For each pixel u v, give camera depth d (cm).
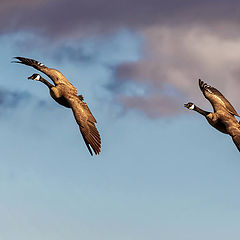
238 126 5081
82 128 4862
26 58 5250
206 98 5228
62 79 5156
